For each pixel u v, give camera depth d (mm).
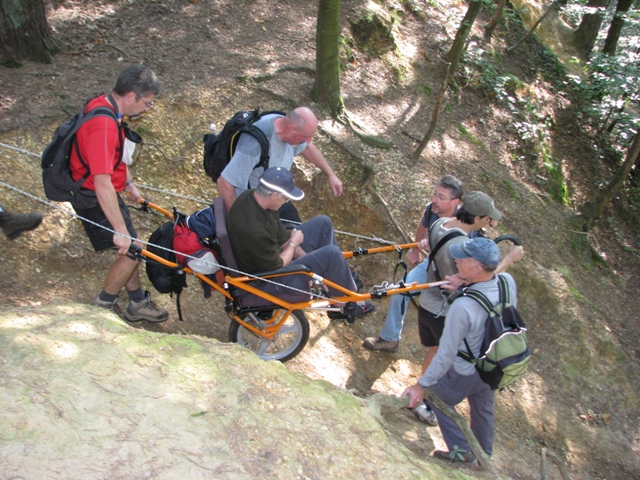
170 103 5867
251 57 6969
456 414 3590
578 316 6656
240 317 3803
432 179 7062
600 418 5957
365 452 2799
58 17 6477
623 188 10891
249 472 2477
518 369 3121
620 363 6586
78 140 3180
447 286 3615
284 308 3682
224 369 3076
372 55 8438
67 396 2621
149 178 5363
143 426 2561
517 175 9039
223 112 6105
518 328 3121
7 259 4078
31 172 4730
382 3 9516
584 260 8492
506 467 4543
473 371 3338
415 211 6477
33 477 2234
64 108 5320
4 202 4375
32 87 5438
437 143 7828
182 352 3146
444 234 3725
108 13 6812
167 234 3779
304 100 6727
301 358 4582
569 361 6352
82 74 5809
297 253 3820
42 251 4273
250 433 2680
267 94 6531
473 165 7973
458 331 3070
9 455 2293
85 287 4270
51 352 2873
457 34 8523
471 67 9727
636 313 8375
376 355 5129
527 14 12797
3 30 5547
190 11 7355
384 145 6961
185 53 6633
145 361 2980
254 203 3373
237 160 3633
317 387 3211
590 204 9086
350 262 5965
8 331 2963
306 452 2670
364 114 7441
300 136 3697
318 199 6055
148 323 4180
